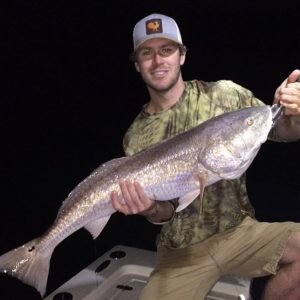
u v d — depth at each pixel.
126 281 1.34
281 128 1.08
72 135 3.14
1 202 2.35
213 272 1.18
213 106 1.16
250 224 1.19
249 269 1.17
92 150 2.89
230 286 1.23
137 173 1.03
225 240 1.18
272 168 2.26
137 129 1.22
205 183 1.01
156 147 1.05
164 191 1.03
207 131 1.00
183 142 1.02
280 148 2.43
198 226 1.18
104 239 1.90
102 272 1.34
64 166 2.70
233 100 1.17
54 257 1.83
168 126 1.17
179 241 1.20
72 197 1.06
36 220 2.18
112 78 4.12
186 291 1.16
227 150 0.98
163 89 1.15
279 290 1.12
